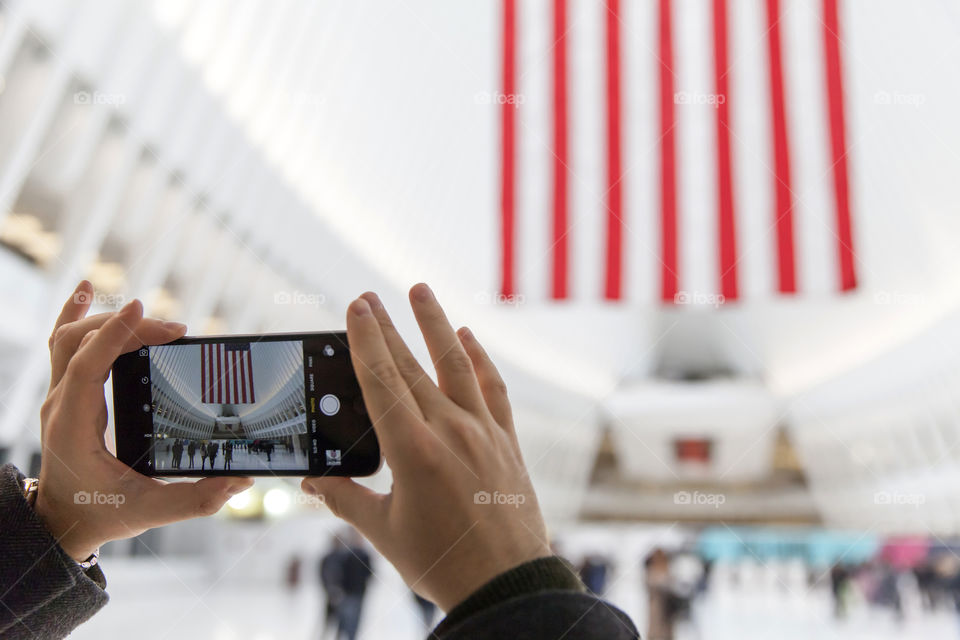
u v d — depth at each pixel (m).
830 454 24.58
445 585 0.60
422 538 0.61
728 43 6.91
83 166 10.52
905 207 19.33
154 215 12.79
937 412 21.06
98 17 9.67
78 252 10.88
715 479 25.83
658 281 6.77
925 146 17.44
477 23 17.62
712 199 6.80
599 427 26.95
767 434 25.91
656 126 6.86
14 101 9.06
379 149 17.59
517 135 7.05
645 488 25.83
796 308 25.33
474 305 21.80
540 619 0.52
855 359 24.06
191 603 10.07
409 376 0.66
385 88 17.19
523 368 25.39
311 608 9.48
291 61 14.57
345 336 0.94
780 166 6.70
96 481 0.76
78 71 9.74
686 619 7.23
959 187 17.75
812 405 25.33
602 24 6.98
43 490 0.76
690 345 27.88
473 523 0.61
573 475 26.34
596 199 6.89
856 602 11.82
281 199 15.10
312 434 0.93
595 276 6.82
